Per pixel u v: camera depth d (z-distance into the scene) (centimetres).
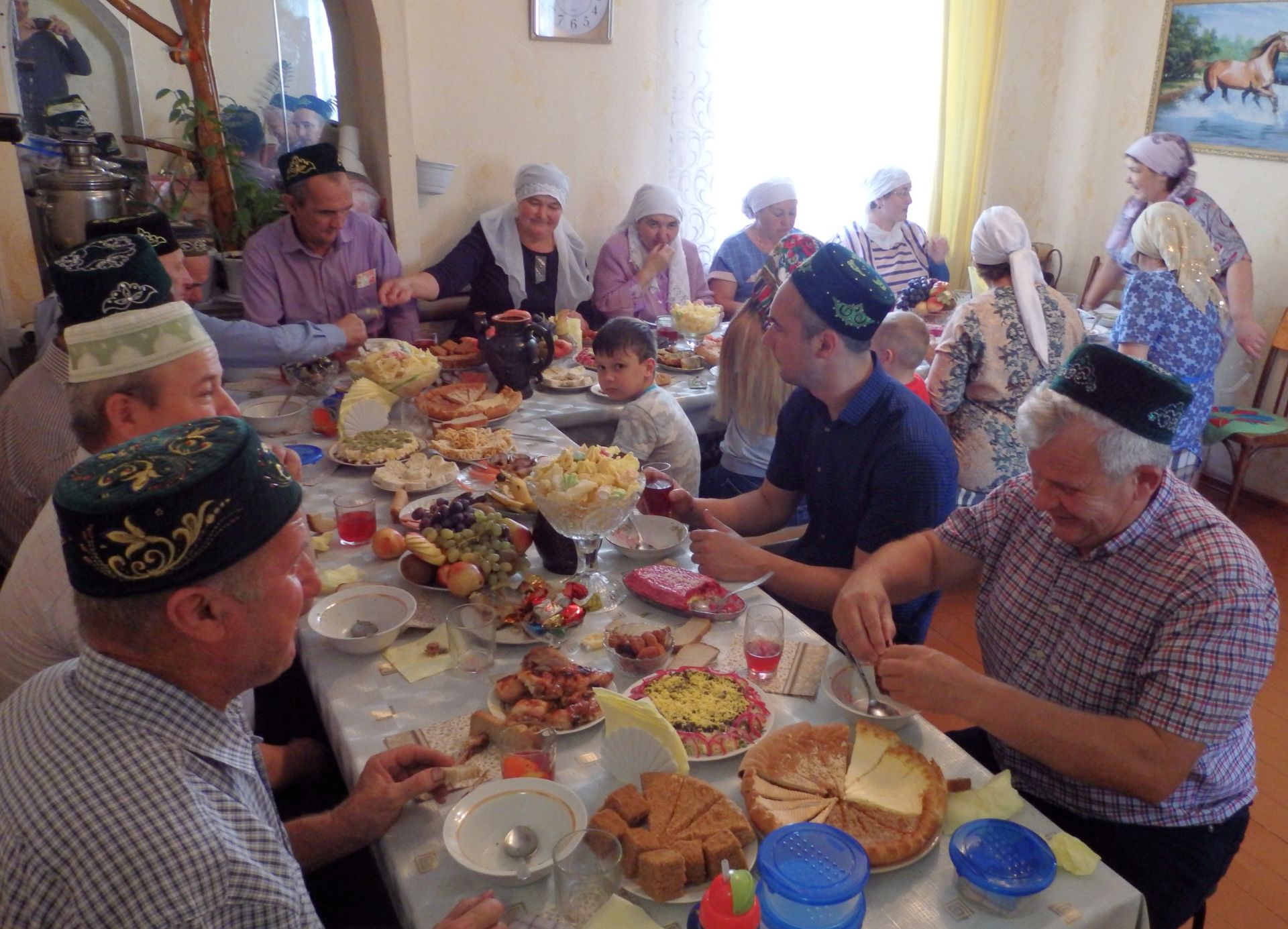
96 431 144
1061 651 137
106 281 144
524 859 105
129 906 79
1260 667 118
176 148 334
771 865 96
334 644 147
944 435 179
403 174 359
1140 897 104
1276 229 412
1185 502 129
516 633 150
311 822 112
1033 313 286
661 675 137
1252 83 411
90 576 83
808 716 133
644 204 380
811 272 174
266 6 364
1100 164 490
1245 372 425
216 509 84
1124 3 463
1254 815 234
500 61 384
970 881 101
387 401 235
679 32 406
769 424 251
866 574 150
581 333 329
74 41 343
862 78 454
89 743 83
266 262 299
